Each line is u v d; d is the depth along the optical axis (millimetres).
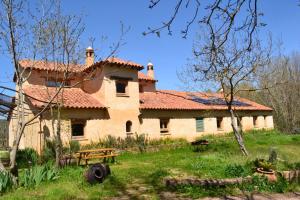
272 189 9875
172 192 9734
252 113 32688
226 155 15289
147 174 12508
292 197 9109
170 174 11938
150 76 29391
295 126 39438
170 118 24562
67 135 18656
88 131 19859
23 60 12609
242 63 17703
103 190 10008
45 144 17391
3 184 9664
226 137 27312
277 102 40094
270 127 35375
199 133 26609
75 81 22828
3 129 29266
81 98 20844
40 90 19922
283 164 12352
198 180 10188
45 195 9172
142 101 23906
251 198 8945
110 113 20938
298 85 40531
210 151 20859
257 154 15000
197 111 26734
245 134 29250
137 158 18281
